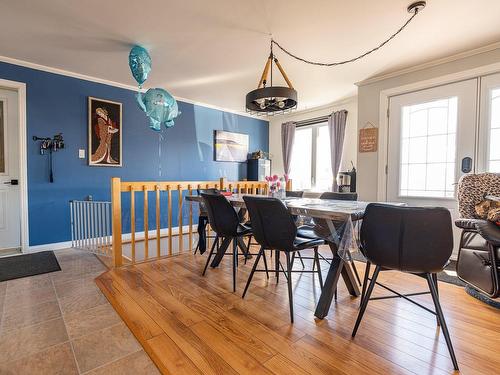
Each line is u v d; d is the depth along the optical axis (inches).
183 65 135.1
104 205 132.3
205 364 54.3
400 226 55.9
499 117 112.0
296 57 124.3
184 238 171.6
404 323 69.5
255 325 68.6
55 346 60.6
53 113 140.3
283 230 72.5
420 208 53.8
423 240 54.9
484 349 58.7
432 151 131.3
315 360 55.4
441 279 99.0
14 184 135.6
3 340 62.7
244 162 237.0
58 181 142.6
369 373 51.8
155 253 141.7
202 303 80.4
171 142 189.8
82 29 102.1
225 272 107.3
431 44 112.2
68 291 89.6
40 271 108.1
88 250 137.9
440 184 128.9
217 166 217.9
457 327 67.2
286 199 106.0
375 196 150.2
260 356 56.7
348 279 84.4
